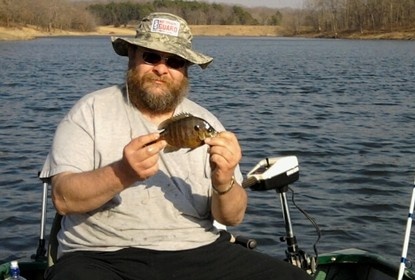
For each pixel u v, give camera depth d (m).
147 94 2.82
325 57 36.09
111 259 2.71
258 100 14.74
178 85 2.88
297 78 21.52
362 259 3.40
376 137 9.74
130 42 2.82
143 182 2.77
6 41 59.75
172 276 2.73
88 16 88.75
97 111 2.83
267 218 5.49
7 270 3.10
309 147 8.85
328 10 84.31
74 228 2.76
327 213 5.75
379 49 46.69
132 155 2.51
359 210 5.88
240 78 21.28
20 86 17.77
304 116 12.08
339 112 12.74
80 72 23.03
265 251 4.86
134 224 2.74
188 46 2.90
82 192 2.61
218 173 2.69
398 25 74.12
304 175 7.17
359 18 77.94
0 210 5.70
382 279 3.34
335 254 3.40
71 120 2.82
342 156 8.27
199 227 2.84
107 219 2.74
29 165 7.49
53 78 20.44
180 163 2.83
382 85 19.09
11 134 9.69
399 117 12.11
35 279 3.24
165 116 2.90
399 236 5.25
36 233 5.17
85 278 2.61
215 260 2.79
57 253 2.87
